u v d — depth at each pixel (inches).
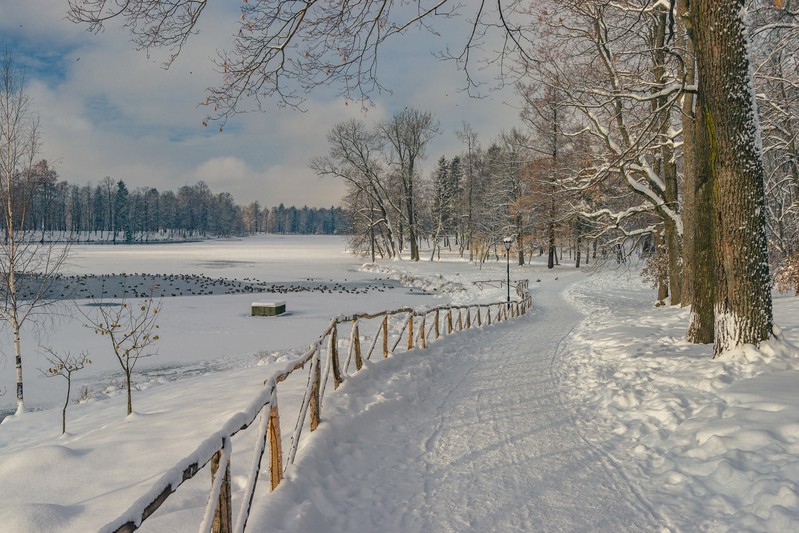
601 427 260.4
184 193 7347.4
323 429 212.8
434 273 2007.9
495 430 256.8
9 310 515.8
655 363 372.2
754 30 489.4
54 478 175.2
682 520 157.8
